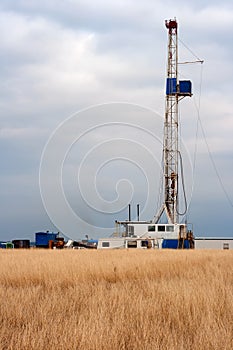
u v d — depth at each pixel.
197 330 15.85
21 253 68.12
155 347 14.09
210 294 20.52
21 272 32.44
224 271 34.34
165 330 15.84
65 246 115.00
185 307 18.47
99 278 31.89
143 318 17.00
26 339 14.54
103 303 18.95
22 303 19.72
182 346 13.88
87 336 14.44
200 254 61.56
